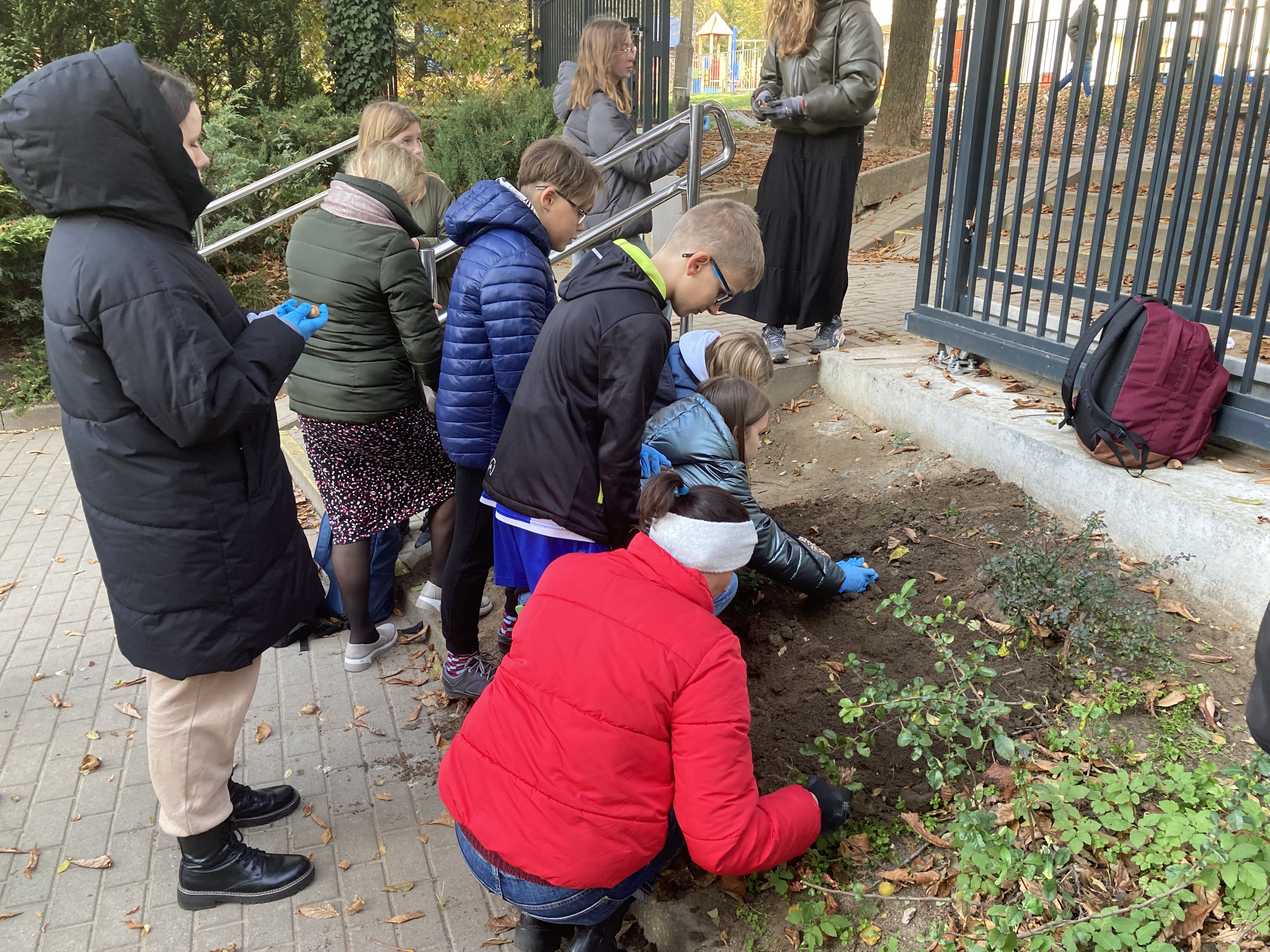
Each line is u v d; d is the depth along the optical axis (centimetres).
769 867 198
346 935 243
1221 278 332
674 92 1098
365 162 304
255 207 864
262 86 1016
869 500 383
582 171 274
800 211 466
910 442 423
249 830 281
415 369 330
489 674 327
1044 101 1341
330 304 307
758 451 463
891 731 261
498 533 278
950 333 445
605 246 247
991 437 374
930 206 454
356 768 307
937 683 273
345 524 342
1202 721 246
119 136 187
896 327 567
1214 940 191
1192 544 291
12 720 337
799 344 535
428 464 349
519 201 274
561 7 1276
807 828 202
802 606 320
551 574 199
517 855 188
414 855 270
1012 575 284
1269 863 195
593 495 247
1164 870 199
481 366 278
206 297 205
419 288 305
